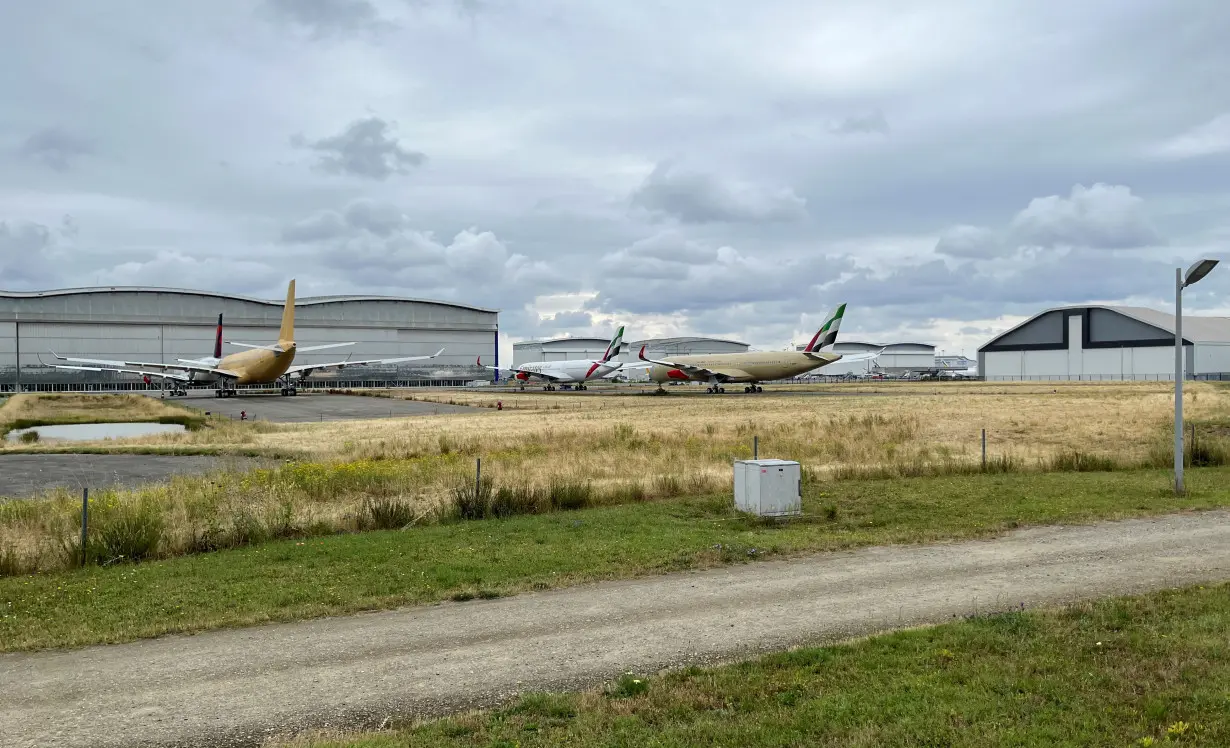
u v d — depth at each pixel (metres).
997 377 145.88
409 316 138.75
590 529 15.88
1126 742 5.89
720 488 21.28
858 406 59.84
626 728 6.32
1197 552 12.30
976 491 19.77
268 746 6.18
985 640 8.09
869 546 13.64
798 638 8.58
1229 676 6.99
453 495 19.00
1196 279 18.00
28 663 8.37
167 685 7.56
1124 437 35.41
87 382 115.88
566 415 57.44
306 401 82.25
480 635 8.97
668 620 9.41
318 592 11.12
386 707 6.93
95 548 14.09
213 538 15.32
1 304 111.31
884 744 5.94
